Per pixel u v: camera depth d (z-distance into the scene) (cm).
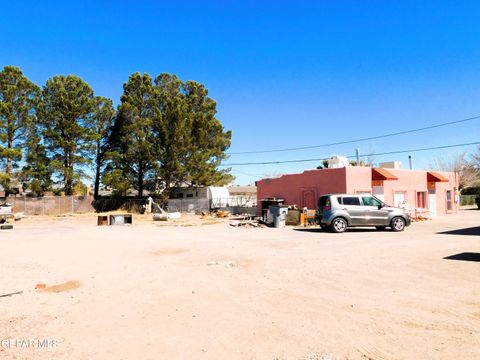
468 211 3925
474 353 434
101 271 951
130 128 4225
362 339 481
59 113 4181
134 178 4578
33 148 4025
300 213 2347
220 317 577
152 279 852
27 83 3956
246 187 7481
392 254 1142
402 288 736
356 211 1858
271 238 1659
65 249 1373
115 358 432
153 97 4506
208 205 4178
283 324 541
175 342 479
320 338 486
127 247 1416
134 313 602
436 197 3309
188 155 4225
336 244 1406
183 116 4138
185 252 1272
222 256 1169
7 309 628
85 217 3675
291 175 2978
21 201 3978
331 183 2669
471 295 677
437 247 1272
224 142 4816
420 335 492
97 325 546
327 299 668
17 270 970
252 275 883
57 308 633
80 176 4412
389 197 2817
